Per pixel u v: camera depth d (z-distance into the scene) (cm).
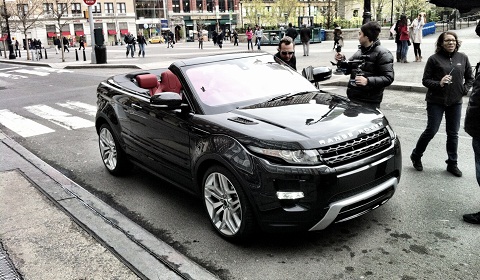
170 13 8812
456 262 347
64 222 443
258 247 388
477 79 415
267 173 348
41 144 792
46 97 1350
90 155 706
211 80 466
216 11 9075
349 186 355
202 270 347
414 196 480
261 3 7056
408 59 1786
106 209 473
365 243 384
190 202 500
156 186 555
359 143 366
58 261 369
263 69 507
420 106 976
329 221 354
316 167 343
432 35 3538
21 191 536
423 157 617
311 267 351
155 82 542
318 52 2438
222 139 382
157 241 399
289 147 348
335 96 466
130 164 588
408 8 4838
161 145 473
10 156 695
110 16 8194
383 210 448
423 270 338
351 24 4109
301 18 3828
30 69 2370
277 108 420
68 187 544
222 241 404
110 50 4234
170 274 343
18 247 396
